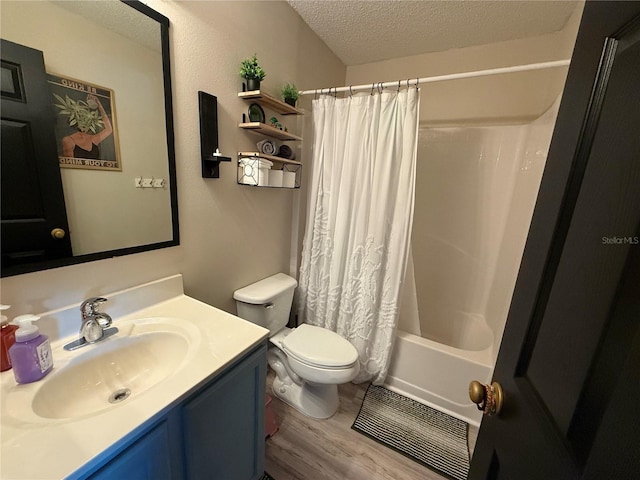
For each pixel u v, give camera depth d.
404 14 1.57
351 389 1.81
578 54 0.53
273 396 1.72
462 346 2.16
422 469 1.32
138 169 1.00
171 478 0.74
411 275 1.78
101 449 0.54
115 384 0.88
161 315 1.06
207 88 1.19
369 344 1.75
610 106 0.42
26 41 0.71
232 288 1.53
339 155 1.64
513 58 1.85
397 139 1.50
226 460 0.93
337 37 1.86
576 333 0.42
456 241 2.21
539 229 0.58
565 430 0.41
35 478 0.49
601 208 0.41
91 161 0.87
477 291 2.19
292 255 1.97
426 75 2.10
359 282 1.71
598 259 0.40
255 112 1.45
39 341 0.71
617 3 0.43
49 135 0.78
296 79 1.72
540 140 1.56
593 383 0.38
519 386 0.56
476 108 2.01
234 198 1.43
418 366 1.72
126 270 1.02
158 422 0.66
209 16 1.15
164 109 1.04
